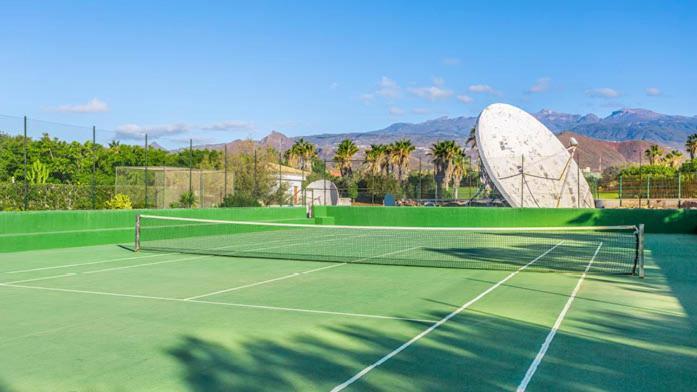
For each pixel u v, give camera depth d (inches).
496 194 1470.2
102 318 379.9
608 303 442.0
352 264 704.4
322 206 1544.0
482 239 1137.4
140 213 1022.4
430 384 248.4
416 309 414.3
